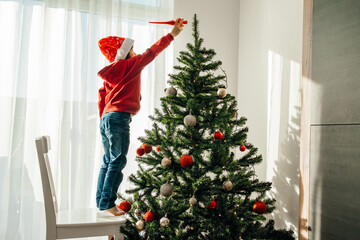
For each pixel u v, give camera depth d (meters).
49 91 2.48
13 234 2.33
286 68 2.36
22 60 2.39
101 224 1.73
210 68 1.92
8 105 2.35
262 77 2.66
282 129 2.38
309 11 1.93
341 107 1.68
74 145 2.50
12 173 2.35
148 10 2.74
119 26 2.62
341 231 1.66
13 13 2.38
